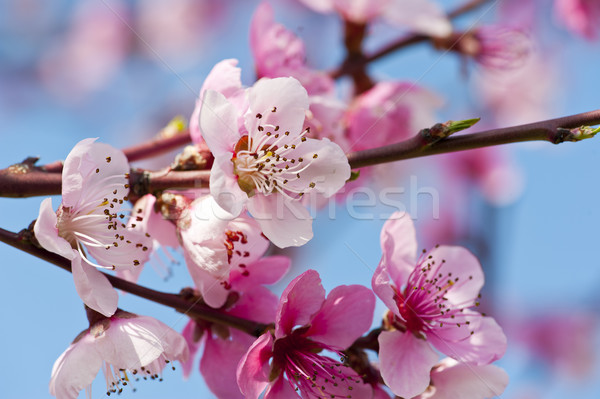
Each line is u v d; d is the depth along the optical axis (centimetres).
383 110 43
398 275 39
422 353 38
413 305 38
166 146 41
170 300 38
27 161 38
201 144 38
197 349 39
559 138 36
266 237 38
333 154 37
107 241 37
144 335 37
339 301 38
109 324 37
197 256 37
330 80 42
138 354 37
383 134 44
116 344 37
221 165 36
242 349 38
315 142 37
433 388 38
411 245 39
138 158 41
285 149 37
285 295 36
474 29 46
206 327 38
